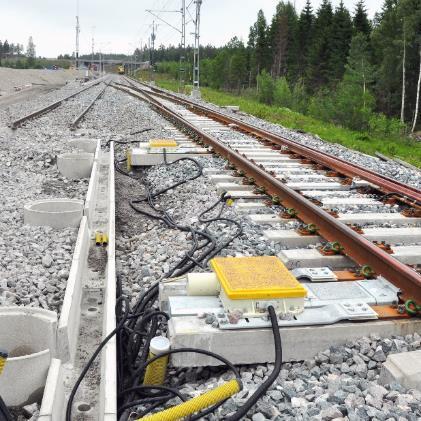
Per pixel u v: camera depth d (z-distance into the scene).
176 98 28.47
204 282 3.69
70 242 5.50
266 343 3.34
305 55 73.44
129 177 9.54
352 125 32.16
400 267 3.98
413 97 48.31
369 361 3.27
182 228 5.98
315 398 2.88
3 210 6.61
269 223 5.95
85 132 14.33
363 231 5.50
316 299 3.74
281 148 11.02
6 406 2.67
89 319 3.96
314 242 5.41
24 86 45.53
